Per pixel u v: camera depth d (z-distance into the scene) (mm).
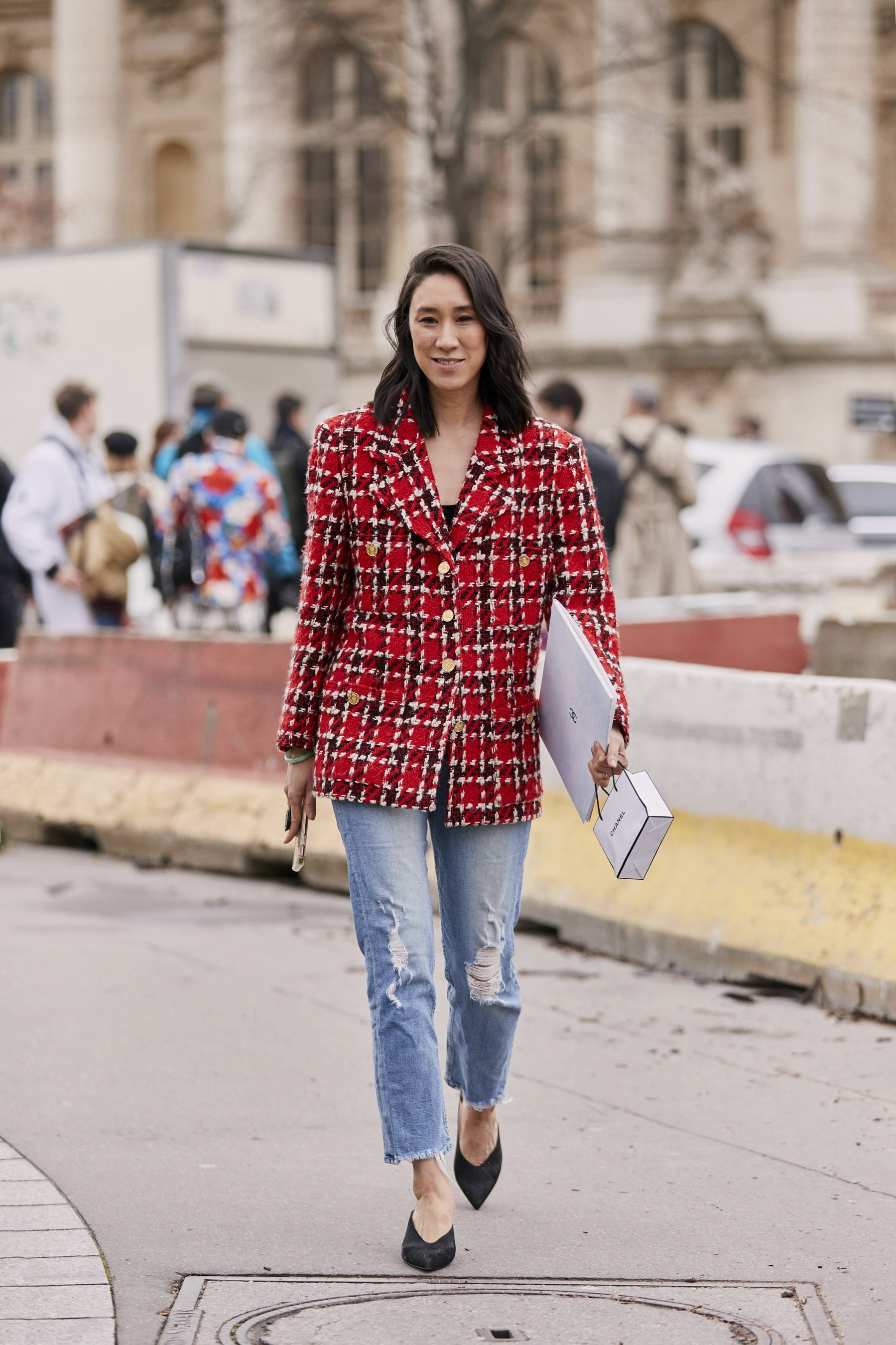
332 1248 7934
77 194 87750
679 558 26766
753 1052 11070
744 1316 7191
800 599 32906
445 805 7742
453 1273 7648
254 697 17234
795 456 35844
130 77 88812
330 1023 11711
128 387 36750
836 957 12031
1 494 25359
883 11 72875
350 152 80750
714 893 13023
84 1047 11109
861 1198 8586
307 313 38938
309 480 7723
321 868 16219
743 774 12977
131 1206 8430
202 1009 12023
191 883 16719
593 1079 10523
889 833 11945
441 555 7559
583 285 77062
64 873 17281
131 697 18484
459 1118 8406
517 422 7668
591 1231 8148
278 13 58500
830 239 74375
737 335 74125
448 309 7512
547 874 14430
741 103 77062
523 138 52594
